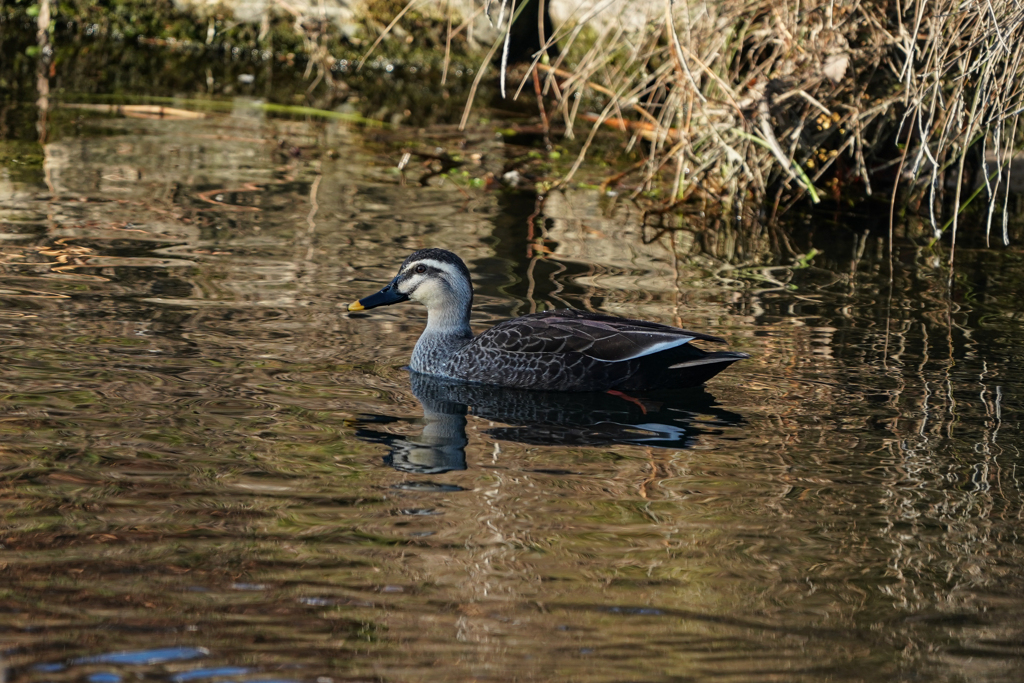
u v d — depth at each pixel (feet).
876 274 48.96
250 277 44.32
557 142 71.31
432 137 70.33
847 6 56.44
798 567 24.95
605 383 37.52
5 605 21.98
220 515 26.32
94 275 43.09
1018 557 25.70
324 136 68.74
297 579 23.56
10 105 69.00
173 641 21.11
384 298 39.42
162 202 53.06
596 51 66.28
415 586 23.49
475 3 84.38
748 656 21.36
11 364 34.68
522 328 38.45
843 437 32.71
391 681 20.13
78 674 19.98
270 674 20.25
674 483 29.50
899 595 23.82
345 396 34.99
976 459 31.24
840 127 60.03
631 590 23.67
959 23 48.65
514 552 25.21
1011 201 60.13
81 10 88.53
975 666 21.24
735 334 40.96
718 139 56.90
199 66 84.48
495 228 53.06
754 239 54.03
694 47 58.80
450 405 35.68
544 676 20.48
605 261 49.21
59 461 28.66
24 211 50.03
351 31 86.99
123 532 25.20
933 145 56.85
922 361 38.81
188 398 33.42
